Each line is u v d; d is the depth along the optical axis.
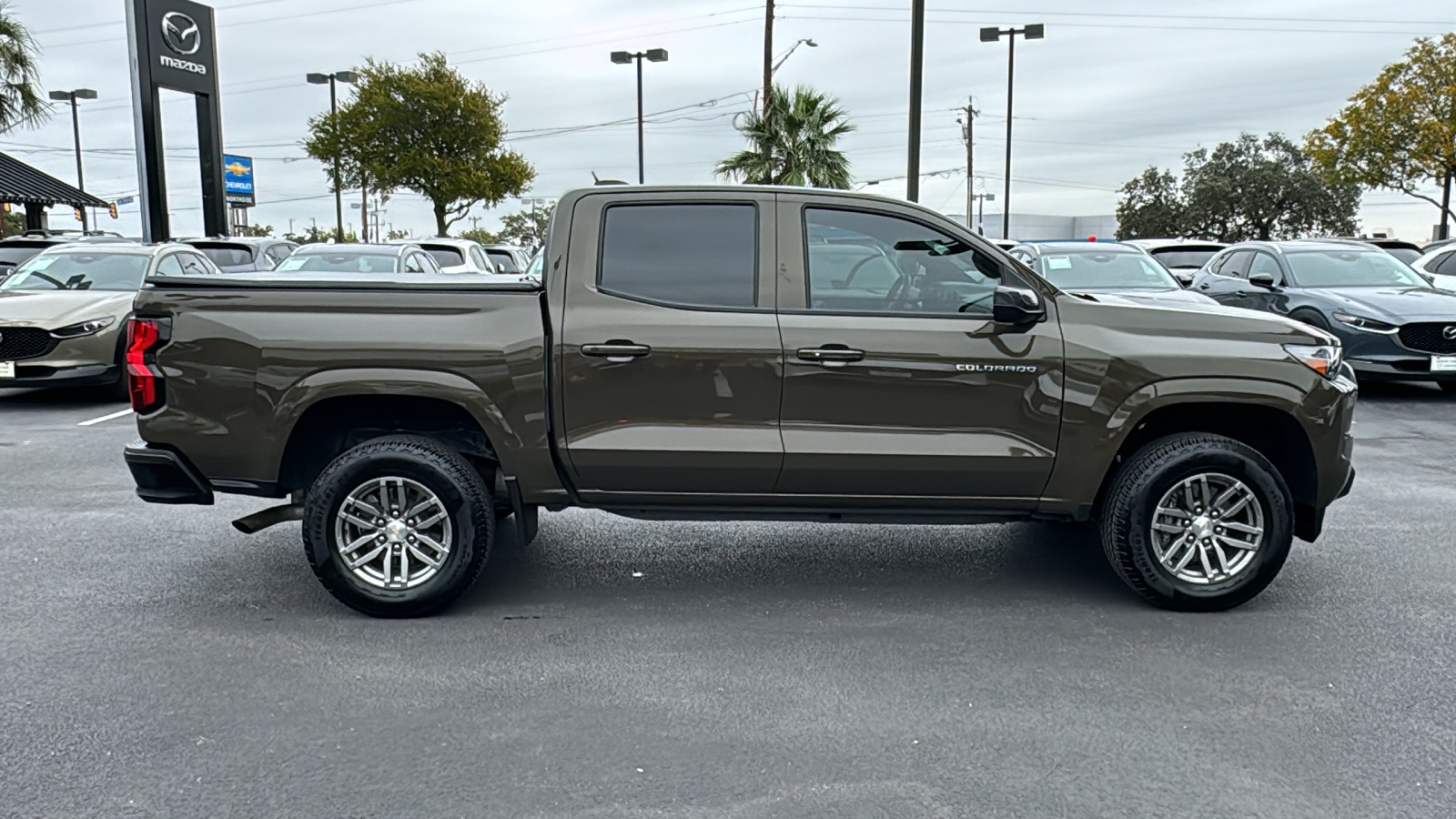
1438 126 29.00
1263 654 4.39
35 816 3.14
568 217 4.83
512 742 3.63
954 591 5.23
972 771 3.43
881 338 4.69
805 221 4.80
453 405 4.95
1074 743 3.62
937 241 4.80
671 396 4.71
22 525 6.40
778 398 4.71
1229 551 4.96
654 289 4.77
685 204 4.81
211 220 26.23
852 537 6.21
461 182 37.09
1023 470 4.76
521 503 4.84
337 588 4.77
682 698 3.98
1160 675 4.18
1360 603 5.00
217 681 4.12
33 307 10.66
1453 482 7.54
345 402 4.93
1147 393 4.71
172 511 6.77
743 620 4.82
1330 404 4.77
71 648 4.44
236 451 4.73
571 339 4.68
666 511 4.93
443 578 4.79
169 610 4.92
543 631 4.68
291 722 3.77
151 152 24.06
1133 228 56.97
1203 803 3.23
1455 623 4.74
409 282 4.84
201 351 4.70
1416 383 12.77
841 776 3.39
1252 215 52.00
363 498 4.79
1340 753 3.54
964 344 4.70
